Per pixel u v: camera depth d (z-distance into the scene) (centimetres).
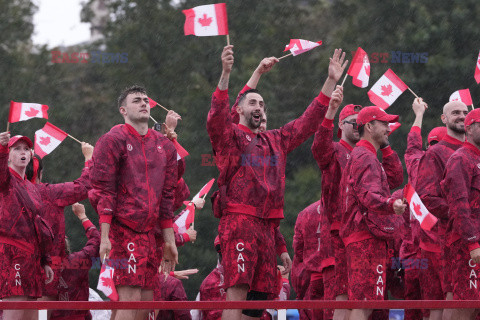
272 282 1633
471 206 1631
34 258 1681
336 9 4188
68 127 4003
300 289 2070
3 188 1631
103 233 1529
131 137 1588
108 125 4038
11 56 4188
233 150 1631
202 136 3834
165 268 2034
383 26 3991
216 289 2036
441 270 1745
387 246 1648
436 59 3822
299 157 3881
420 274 1798
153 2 4244
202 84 4019
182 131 3844
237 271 1595
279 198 1641
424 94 3800
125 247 1548
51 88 4138
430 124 3753
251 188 1620
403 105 3806
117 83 4084
